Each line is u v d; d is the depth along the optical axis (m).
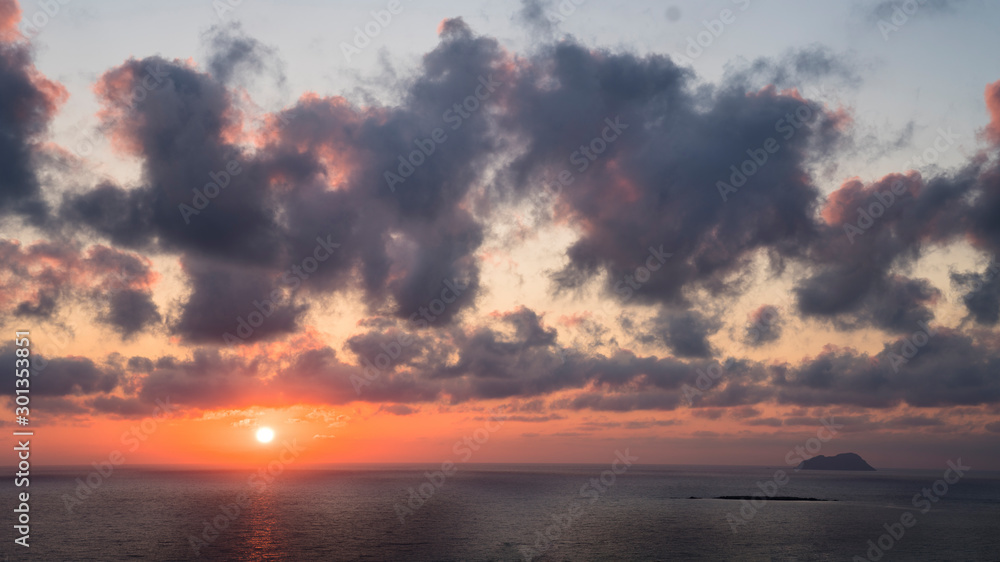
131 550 81.25
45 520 111.38
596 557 78.06
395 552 80.50
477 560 75.56
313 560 75.06
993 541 93.12
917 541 92.62
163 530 98.94
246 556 77.44
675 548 84.62
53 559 75.38
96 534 94.44
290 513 125.56
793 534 99.00
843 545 88.62
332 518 117.19
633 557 78.19
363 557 77.19
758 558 78.38
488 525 107.81
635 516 124.06
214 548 82.75
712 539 92.69
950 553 82.88
